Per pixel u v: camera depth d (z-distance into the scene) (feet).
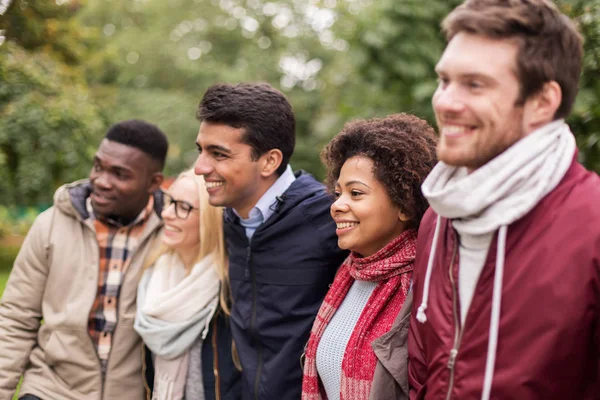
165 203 8.59
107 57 42.11
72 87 34.65
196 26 68.44
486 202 4.12
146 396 8.17
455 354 4.45
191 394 7.65
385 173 5.84
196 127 57.72
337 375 6.07
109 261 8.37
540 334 4.10
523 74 4.00
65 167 33.24
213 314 7.62
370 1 21.52
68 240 8.26
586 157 10.13
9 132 31.27
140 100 59.06
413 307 5.32
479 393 4.29
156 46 64.64
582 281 4.02
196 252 8.00
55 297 8.16
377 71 20.04
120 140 8.24
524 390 4.13
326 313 6.33
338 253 6.91
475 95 4.05
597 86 9.96
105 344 8.14
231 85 7.00
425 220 5.30
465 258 4.55
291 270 6.86
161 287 7.93
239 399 7.48
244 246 7.23
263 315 6.97
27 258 8.32
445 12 19.10
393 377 5.54
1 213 44.21
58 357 7.96
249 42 69.10
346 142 6.19
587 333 4.09
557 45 4.04
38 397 7.91
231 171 6.84
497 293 4.23
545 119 4.14
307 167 55.77
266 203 7.11
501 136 4.09
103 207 8.23
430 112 19.21
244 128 6.79
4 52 29.73
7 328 8.15
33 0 29.89
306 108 59.72
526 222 4.24
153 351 7.59
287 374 6.79
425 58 19.45
